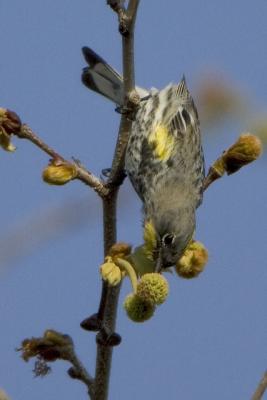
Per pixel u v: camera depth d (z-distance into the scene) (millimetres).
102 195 7047
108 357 6965
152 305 6090
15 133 7133
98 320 6844
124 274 6309
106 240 7230
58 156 7121
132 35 7168
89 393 7145
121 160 7238
